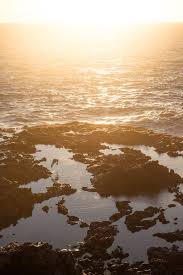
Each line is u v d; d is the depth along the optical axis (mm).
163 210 31391
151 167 35969
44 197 33219
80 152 42656
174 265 24578
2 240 28062
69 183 35781
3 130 49938
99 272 24547
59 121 55156
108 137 46406
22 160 39219
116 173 35531
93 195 33812
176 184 35438
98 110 60312
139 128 50000
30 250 23359
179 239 27531
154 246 26922
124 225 29375
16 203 31969
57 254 23766
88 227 29328
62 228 29281
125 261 25562
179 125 52812
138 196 33688
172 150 43094
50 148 43781
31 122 54562
